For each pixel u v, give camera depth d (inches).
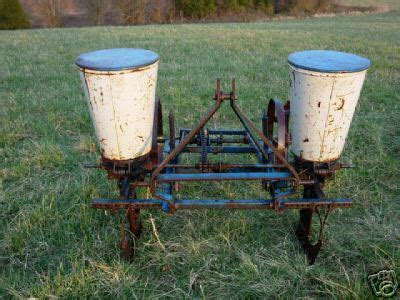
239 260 134.1
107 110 109.9
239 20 1464.1
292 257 136.3
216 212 157.4
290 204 124.5
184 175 123.0
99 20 1429.6
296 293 121.1
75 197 165.3
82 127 244.8
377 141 214.1
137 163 119.9
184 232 147.9
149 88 112.3
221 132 170.2
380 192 171.0
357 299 115.5
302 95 115.4
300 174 126.0
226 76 354.0
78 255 135.1
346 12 1560.0
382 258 132.1
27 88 328.8
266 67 387.9
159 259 133.5
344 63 113.4
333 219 154.8
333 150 121.5
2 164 196.1
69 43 579.8
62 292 119.6
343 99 112.6
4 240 142.2
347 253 136.8
